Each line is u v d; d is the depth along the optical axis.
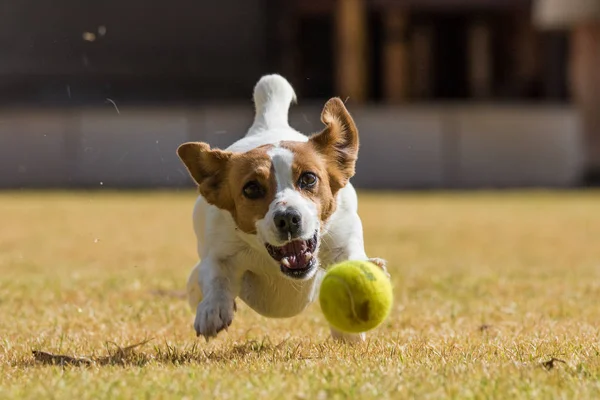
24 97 32.50
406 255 13.21
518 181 27.64
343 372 5.35
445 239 15.27
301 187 6.05
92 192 25.95
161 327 7.59
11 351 6.57
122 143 26.97
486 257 13.01
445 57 34.09
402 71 31.89
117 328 7.46
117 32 32.91
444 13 33.53
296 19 33.25
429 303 8.86
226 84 33.31
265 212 5.98
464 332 7.23
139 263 12.23
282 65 33.22
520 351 6.16
